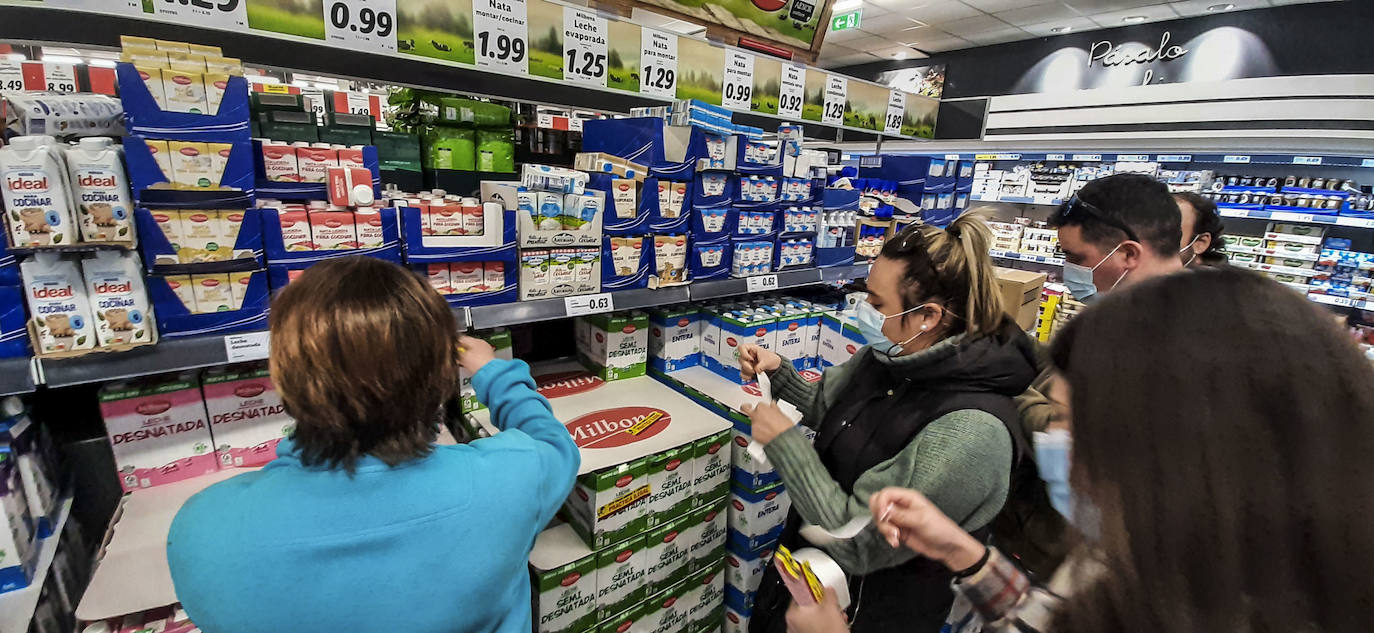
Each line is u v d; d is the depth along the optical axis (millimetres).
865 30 7793
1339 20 5180
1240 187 4082
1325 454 399
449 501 744
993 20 6883
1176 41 6234
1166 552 434
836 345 2285
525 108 2396
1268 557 405
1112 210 1498
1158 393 450
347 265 731
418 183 1761
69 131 1207
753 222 2113
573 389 2012
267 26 1322
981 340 1153
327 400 676
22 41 1284
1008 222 5336
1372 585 381
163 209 1106
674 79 2062
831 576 904
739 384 2111
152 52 1091
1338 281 3715
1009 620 625
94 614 1041
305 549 671
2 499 1011
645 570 1751
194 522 693
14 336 1020
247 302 1222
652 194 1811
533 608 1566
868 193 2715
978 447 1049
